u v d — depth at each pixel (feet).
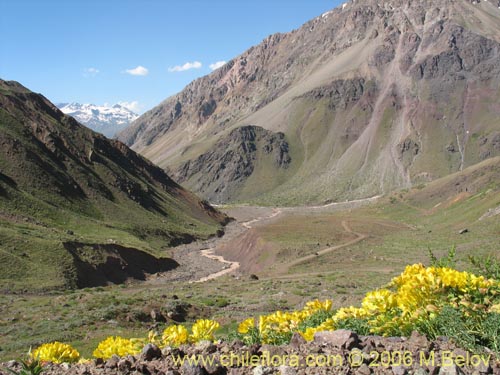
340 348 15.56
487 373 13.23
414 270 19.20
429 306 16.35
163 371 15.57
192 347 17.98
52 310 109.60
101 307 109.50
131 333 89.35
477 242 202.28
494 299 16.19
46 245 200.34
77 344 78.43
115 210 339.98
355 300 96.17
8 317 103.30
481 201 311.68
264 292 142.00
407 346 15.03
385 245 251.19
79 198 325.62
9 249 189.16
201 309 113.80
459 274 16.78
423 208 417.08
